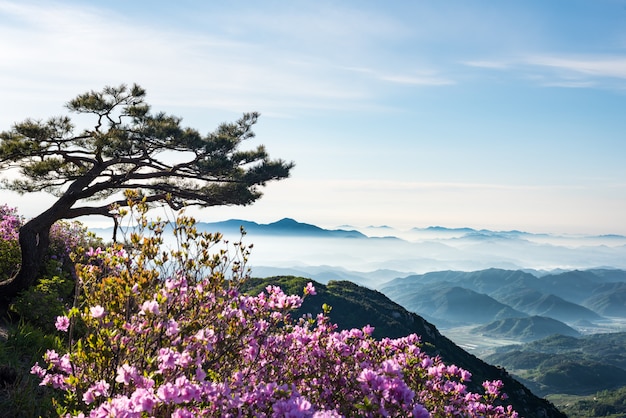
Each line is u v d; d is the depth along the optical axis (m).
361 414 5.11
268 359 6.25
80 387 5.02
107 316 5.20
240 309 5.95
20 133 16.91
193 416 4.14
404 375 5.99
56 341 10.01
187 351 5.15
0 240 17.05
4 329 10.85
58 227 18.97
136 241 5.70
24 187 18.39
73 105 17.34
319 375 6.09
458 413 6.11
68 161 18.05
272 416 4.63
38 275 16.25
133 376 4.47
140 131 17.88
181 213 6.11
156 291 5.52
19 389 7.00
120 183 18.02
